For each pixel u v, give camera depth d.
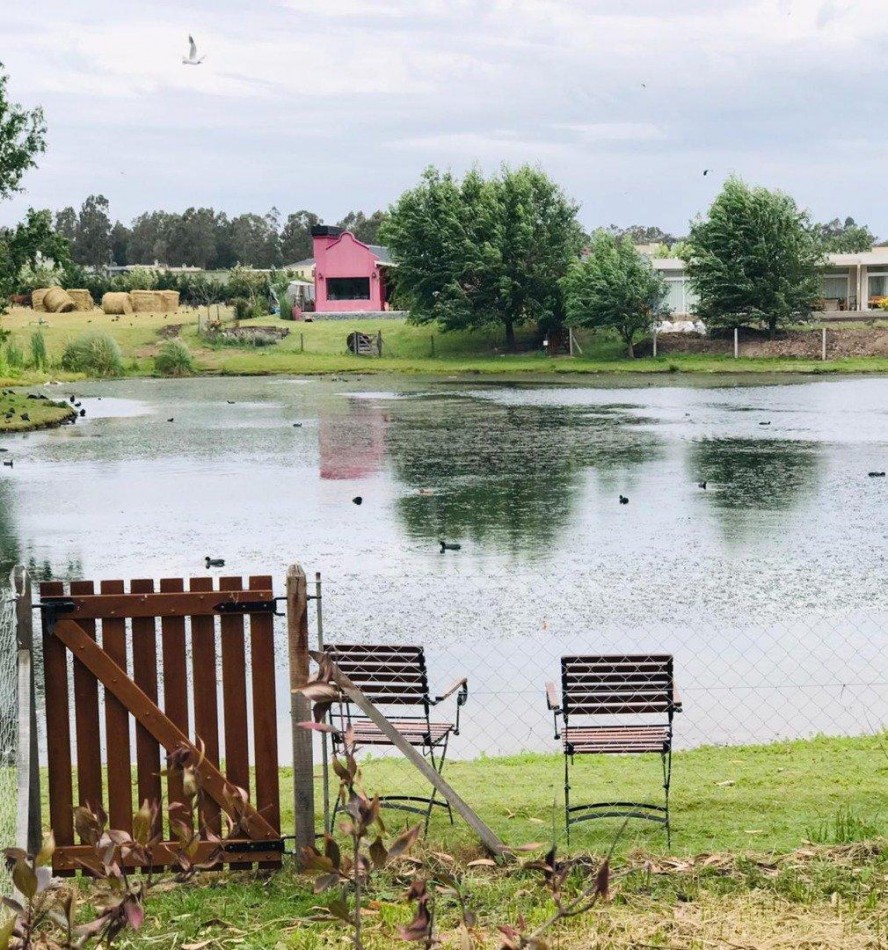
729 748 9.54
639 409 43.91
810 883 6.48
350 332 81.25
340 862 4.37
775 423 38.16
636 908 6.25
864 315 76.62
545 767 9.16
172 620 6.90
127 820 6.93
